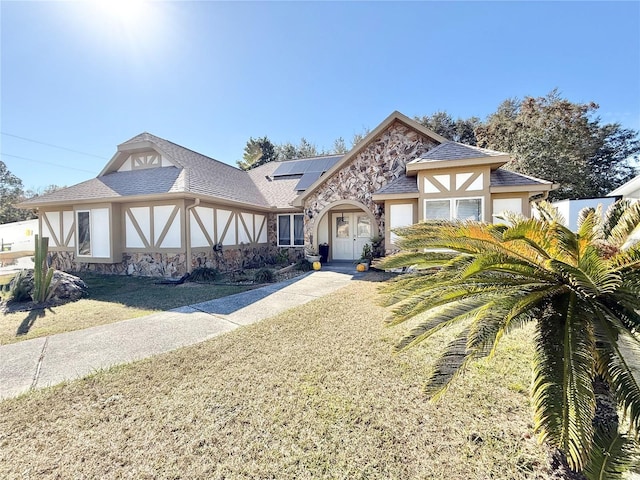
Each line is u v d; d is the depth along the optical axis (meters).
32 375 4.03
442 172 10.84
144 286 10.14
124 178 13.86
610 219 4.33
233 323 6.12
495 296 3.14
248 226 15.48
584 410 2.01
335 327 5.69
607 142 23.23
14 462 2.50
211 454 2.55
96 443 2.71
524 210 10.55
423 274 3.77
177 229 11.48
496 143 23.77
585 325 2.54
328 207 14.51
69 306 7.67
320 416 3.02
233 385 3.65
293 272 12.96
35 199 13.32
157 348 4.89
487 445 2.57
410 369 3.97
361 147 13.84
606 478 1.95
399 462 2.42
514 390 3.38
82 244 12.70
